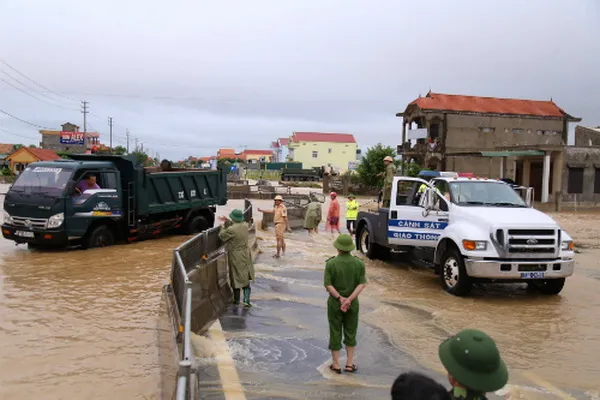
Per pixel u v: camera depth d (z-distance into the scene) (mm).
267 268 11570
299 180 71188
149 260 11648
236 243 8109
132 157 13781
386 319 7652
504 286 10438
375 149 46219
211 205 17344
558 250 8984
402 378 2496
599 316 8086
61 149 84750
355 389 5055
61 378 5078
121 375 5176
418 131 43375
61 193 12117
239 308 8039
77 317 7168
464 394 2441
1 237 15055
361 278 5555
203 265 7730
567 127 46188
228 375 5301
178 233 16656
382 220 12188
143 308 7684
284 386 5070
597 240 19062
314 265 12102
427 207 10562
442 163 43344
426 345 6508
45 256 11977
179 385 3590
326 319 7543
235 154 151750
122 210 13586
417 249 11211
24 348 5898
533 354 6289
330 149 99750
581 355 6273
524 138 44969
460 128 43469
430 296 9297
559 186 34500
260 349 6156
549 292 9625
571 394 5109
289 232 19391
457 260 9227
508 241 8797
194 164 108562
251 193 39719
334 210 18609
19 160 59969
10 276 9797
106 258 11828
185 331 4746
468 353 2412
